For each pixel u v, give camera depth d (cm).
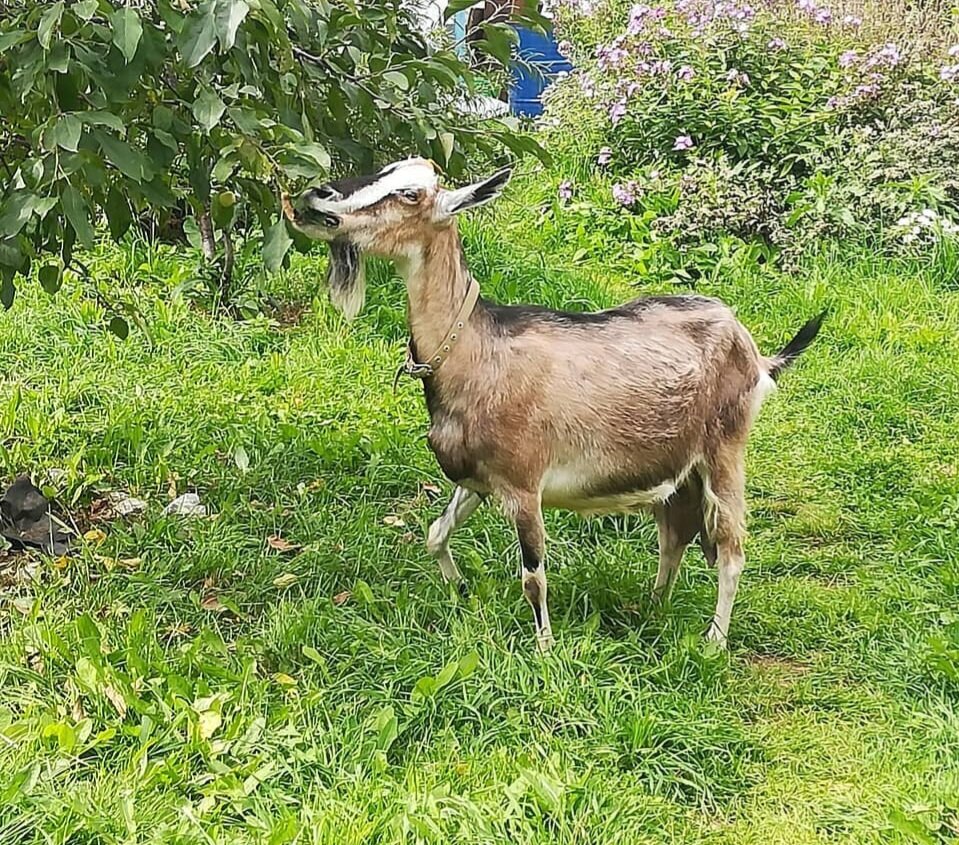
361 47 382
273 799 330
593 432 394
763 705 396
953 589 466
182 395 632
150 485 536
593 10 1208
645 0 1173
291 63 325
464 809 323
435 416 397
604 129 1053
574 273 866
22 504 488
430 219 367
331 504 523
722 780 354
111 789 328
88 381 635
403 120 395
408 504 530
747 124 976
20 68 309
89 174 317
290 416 604
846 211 898
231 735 352
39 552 475
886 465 588
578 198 996
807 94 1005
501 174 360
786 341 763
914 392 675
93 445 562
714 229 914
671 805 345
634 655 407
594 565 462
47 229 370
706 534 431
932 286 843
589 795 333
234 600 443
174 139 343
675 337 407
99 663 374
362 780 338
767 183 941
